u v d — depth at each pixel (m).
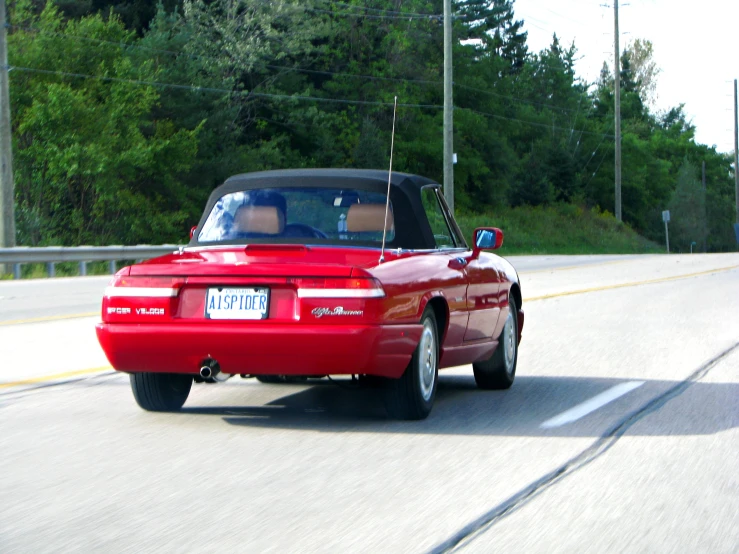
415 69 69.81
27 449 6.73
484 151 77.31
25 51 42.84
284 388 9.55
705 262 40.38
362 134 62.03
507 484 5.85
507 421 7.85
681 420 7.91
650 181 102.88
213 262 7.24
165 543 4.68
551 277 28.84
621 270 33.19
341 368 7.02
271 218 8.03
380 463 6.37
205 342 7.05
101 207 42.38
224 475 6.02
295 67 56.38
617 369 10.91
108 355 7.37
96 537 4.77
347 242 7.89
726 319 16.41
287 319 6.99
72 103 39.28
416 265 7.62
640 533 4.89
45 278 28.16
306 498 5.50
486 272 9.01
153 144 42.16
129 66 42.75
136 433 7.29
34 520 5.07
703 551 4.62
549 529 4.95
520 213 75.50
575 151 92.69
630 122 123.19
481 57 81.25
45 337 13.46
